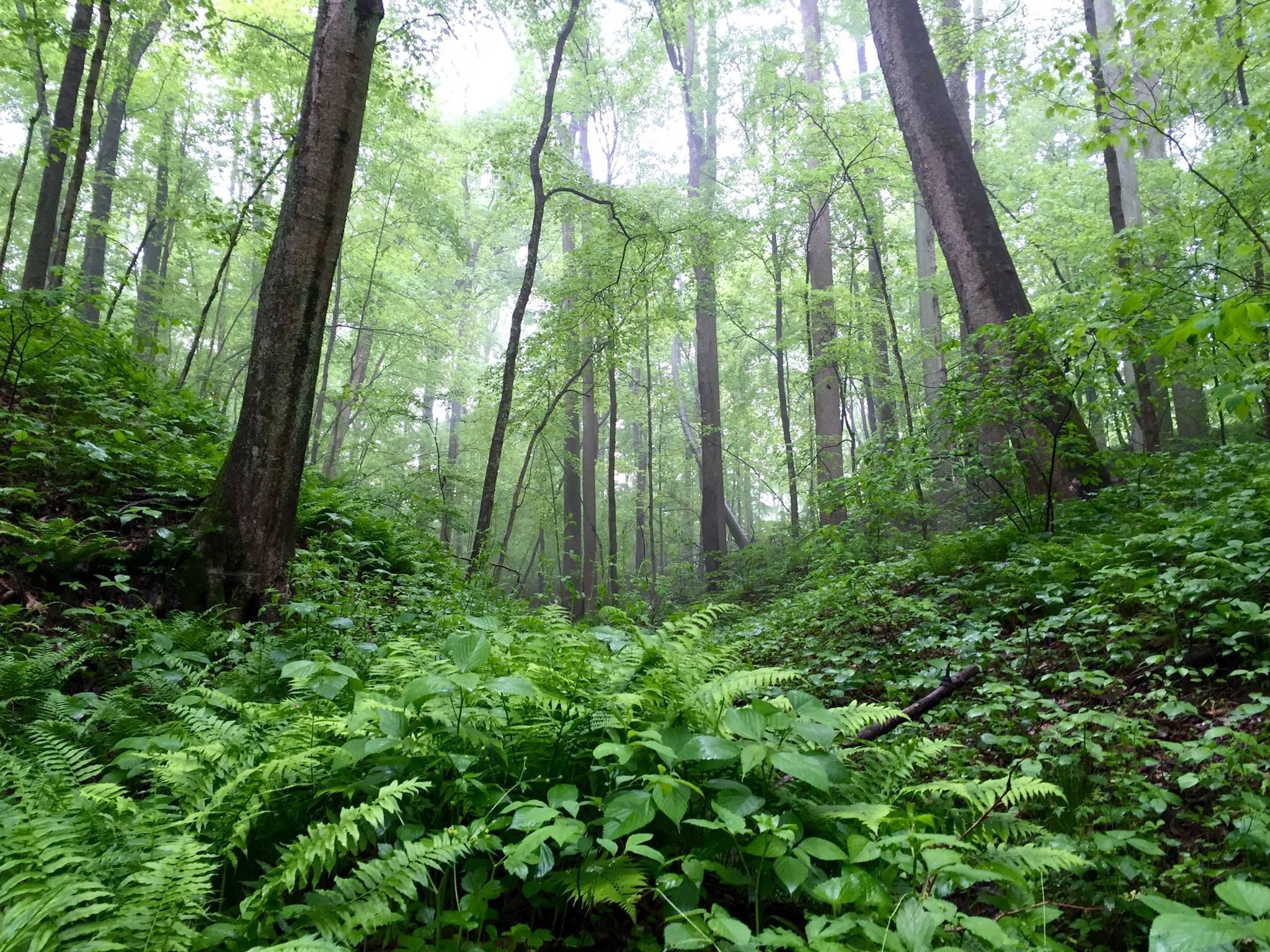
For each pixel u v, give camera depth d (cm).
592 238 1670
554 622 438
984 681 455
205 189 2088
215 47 1217
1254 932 124
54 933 152
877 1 1052
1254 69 1022
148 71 1766
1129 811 264
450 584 770
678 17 1991
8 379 655
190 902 168
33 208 1811
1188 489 674
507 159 1473
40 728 281
